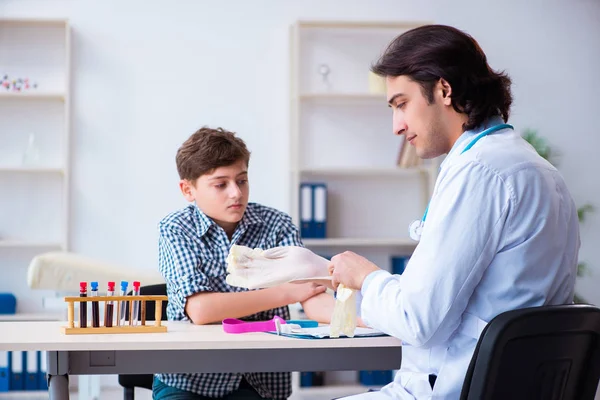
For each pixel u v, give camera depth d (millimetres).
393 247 4711
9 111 4422
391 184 4715
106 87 4457
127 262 4457
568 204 1433
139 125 4477
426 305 1331
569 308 1284
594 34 4781
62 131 4445
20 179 4426
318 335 1645
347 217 4676
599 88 4785
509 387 1263
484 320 1367
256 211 2213
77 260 3250
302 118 4617
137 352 1645
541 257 1361
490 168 1364
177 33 4508
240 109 4543
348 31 4629
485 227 1342
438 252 1344
